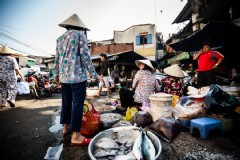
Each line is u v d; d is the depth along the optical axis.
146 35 24.19
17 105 5.97
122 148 1.97
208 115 3.07
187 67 14.37
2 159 2.02
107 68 7.23
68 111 2.63
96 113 2.99
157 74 9.72
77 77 2.31
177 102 3.48
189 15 13.93
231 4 7.71
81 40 2.37
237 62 7.84
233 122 2.82
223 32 6.30
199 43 7.80
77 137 2.41
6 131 3.05
